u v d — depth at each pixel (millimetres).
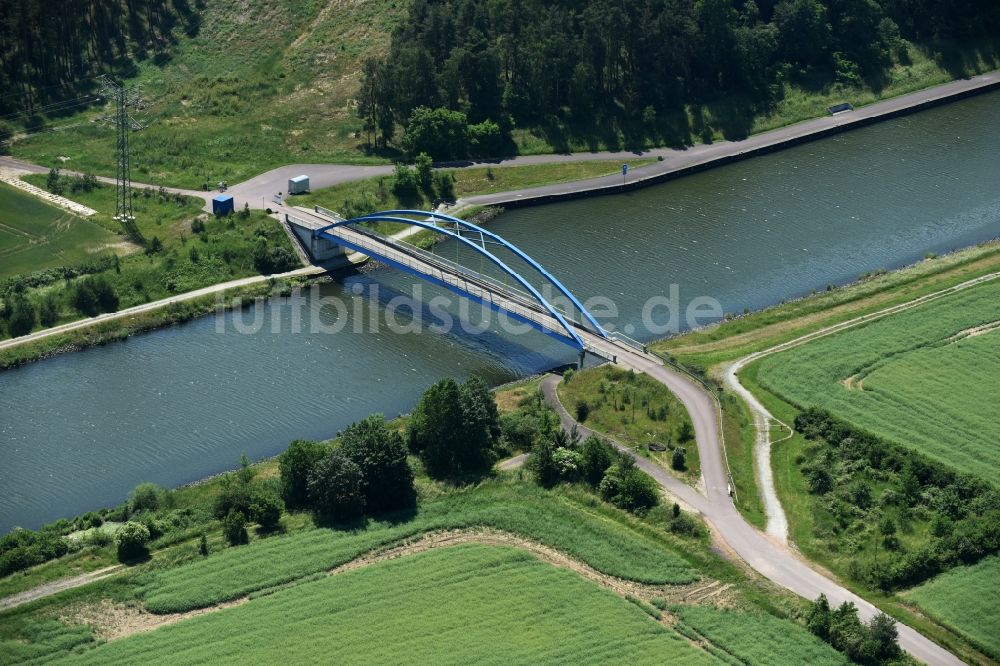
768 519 158000
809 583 145625
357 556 149875
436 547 151875
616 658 133000
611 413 180000
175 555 150500
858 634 134125
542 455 165000
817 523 156625
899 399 184250
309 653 133500
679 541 152375
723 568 147750
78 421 186125
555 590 143500
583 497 161125
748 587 144750
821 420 177375
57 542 152125
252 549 150750
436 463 168875
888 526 153125
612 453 167375
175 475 173375
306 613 139750
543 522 156250
